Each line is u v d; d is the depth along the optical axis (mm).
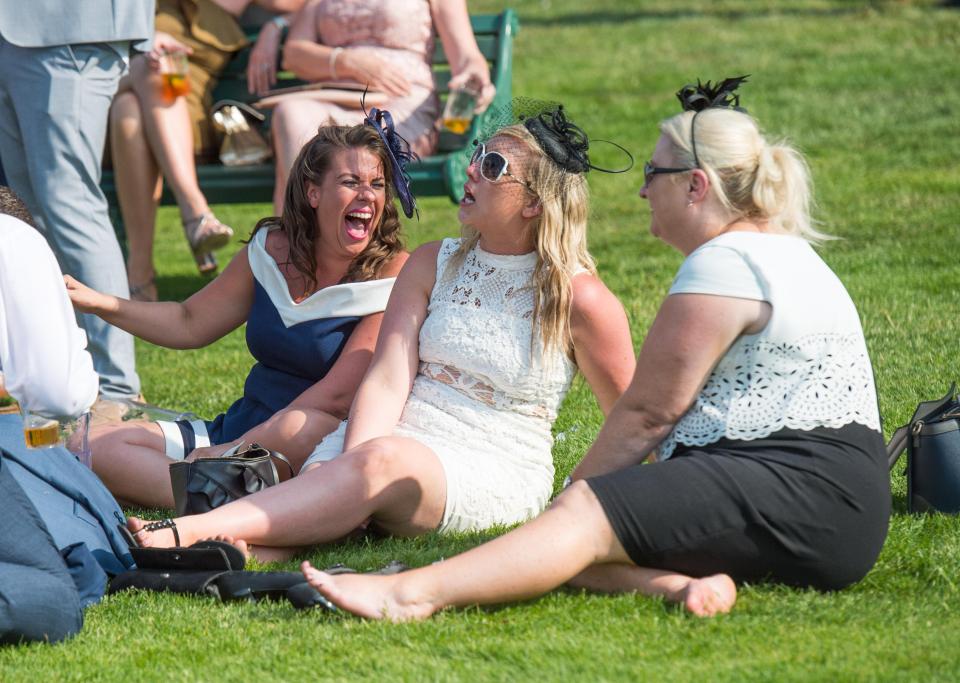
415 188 21547
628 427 10367
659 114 41500
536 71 49625
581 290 12047
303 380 13867
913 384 16438
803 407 10039
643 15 60844
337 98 21453
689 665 8859
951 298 20906
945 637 9242
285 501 11234
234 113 22078
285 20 23172
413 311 12492
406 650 9266
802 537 9914
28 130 17297
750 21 56125
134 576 10875
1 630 9414
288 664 9109
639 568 10234
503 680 8688
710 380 10281
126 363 18047
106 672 9078
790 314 10031
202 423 14102
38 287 10016
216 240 21328
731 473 9867
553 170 11812
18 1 16875
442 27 22141
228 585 10539
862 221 26797
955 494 12031
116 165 21938
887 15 54000
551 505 10039
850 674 8602
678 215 10609
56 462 11109
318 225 13609
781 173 10469
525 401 12250
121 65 17828
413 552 11383
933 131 35031
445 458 11805
